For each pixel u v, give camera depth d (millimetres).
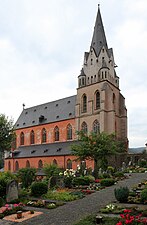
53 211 18453
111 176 38219
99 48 68625
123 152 60625
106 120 62000
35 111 88188
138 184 27609
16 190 23750
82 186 30516
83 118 65938
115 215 15688
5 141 50406
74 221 15016
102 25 72062
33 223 15359
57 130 73188
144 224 12172
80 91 68000
